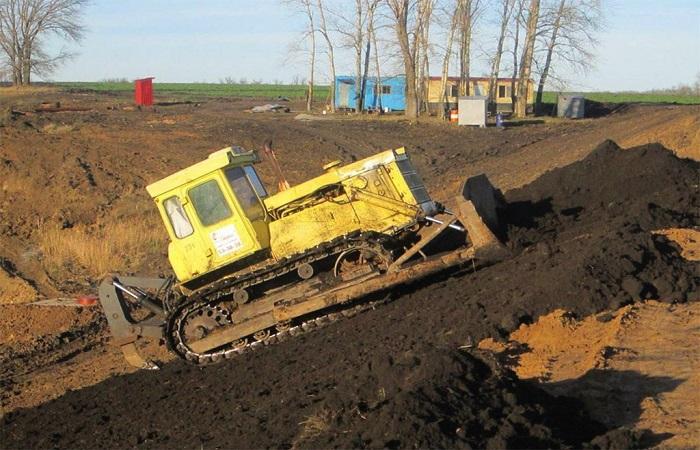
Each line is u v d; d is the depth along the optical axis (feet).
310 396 33.99
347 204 52.80
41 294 87.61
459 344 36.96
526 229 58.44
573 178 72.02
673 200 61.57
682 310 40.06
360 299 51.39
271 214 53.36
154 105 238.07
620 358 34.01
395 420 26.14
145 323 54.54
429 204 53.06
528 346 36.63
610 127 140.77
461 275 52.34
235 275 52.70
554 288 40.73
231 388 42.37
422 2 212.23
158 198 52.70
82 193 134.62
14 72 318.24
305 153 155.43
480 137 169.48
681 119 107.45
